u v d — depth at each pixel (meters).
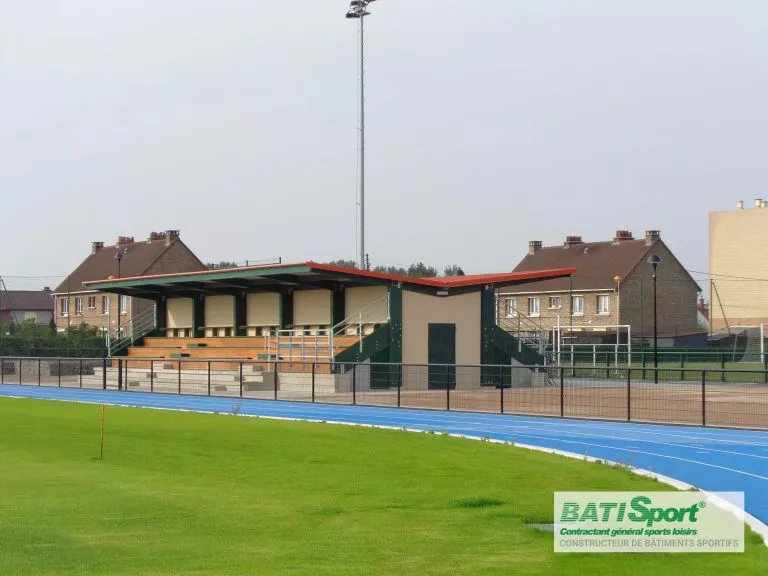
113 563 10.91
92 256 97.31
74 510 14.06
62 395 44.91
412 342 47.78
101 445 20.22
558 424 30.14
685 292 91.19
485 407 36.41
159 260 88.62
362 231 59.69
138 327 65.44
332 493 16.00
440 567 10.88
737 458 21.75
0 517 13.45
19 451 20.92
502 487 16.69
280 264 47.59
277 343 47.78
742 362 63.66
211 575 10.41
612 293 87.94
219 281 53.91
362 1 58.69
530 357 51.28
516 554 11.57
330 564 10.98
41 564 10.83
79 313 93.06
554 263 95.38
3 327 76.69
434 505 14.89
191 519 13.56
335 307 50.62
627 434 27.12
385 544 12.08
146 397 43.28
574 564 11.08
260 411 35.25
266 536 12.51
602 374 55.69
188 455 20.56
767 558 11.40
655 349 56.84
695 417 32.16
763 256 90.81
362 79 59.72
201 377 48.75
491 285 50.31
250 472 18.31
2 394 45.88
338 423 28.41
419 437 24.39
